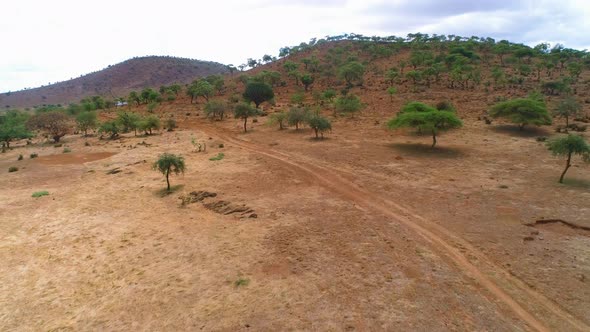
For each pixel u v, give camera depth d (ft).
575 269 45.55
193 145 146.82
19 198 90.22
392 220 63.46
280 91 319.88
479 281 44.19
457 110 181.57
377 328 36.50
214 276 48.52
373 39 520.83
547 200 68.64
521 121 132.46
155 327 39.24
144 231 65.46
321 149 123.95
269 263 50.70
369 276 46.06
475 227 58.80
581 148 75.66
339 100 198.29
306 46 543.39
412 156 108.17
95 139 183.52
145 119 193.57
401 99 221.25
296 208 71.15
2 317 43.65
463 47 353.92
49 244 63.05
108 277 50.88
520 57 326.85
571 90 208.74
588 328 35.86
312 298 42.04
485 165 95.14
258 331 37.06
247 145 140.87
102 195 88.79
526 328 36.06
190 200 79.77
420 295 41.70
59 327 40.96
